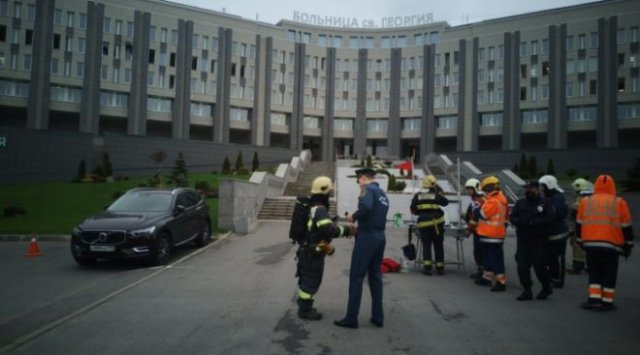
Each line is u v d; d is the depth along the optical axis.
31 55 47.91
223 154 42.53
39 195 24.55
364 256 5.77
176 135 53.69
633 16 49.25
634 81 49.03
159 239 10.16
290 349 5.01
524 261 7.20
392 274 9.27
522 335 5.49
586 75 51.22
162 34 54.00
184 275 9.10
